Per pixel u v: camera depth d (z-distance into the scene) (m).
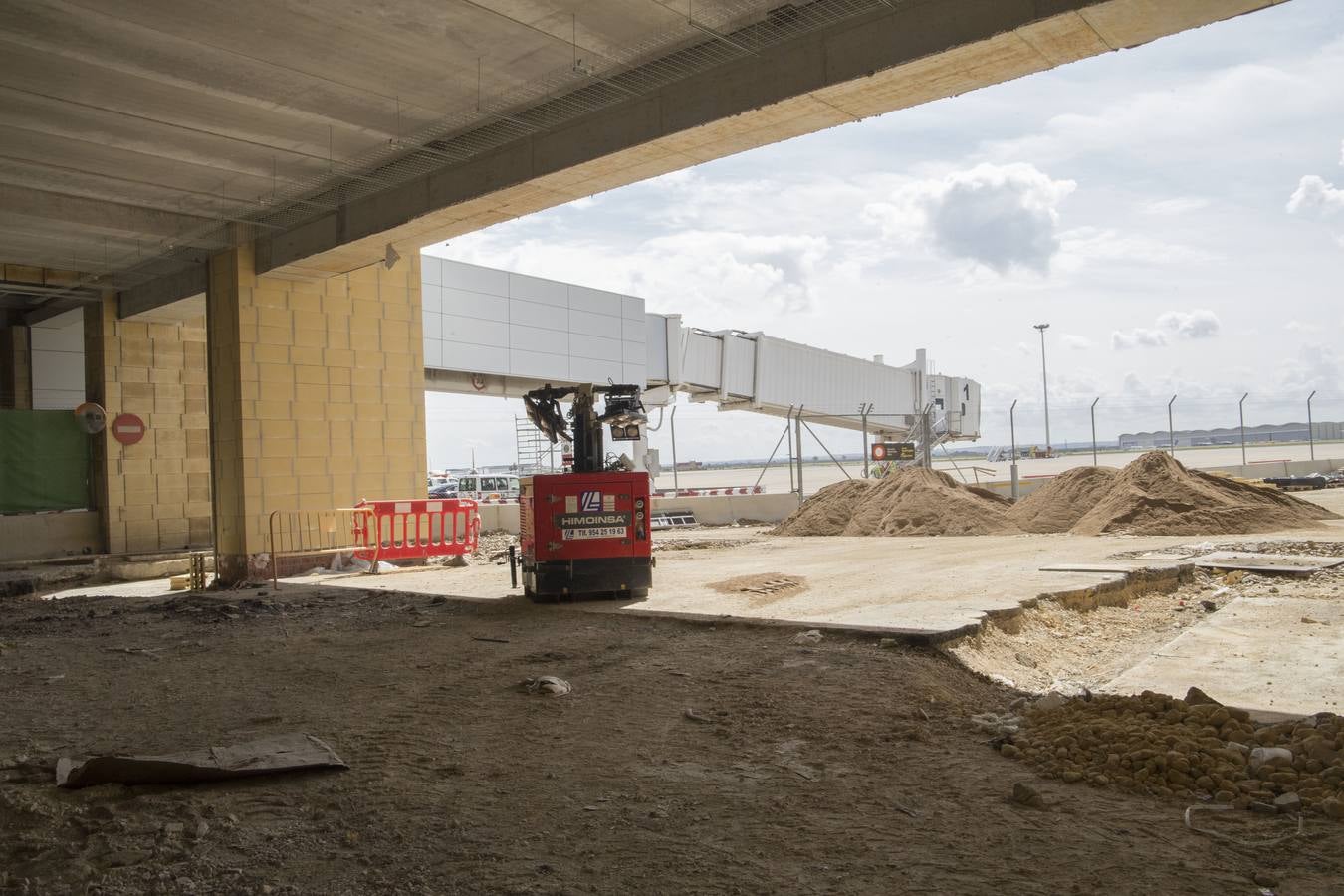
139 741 6.83
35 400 25.36
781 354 39.72
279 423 19.42
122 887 4.20
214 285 19.78
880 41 10.65
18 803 5.25
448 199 15.57
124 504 23.30
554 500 13.04
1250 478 36.12
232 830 4.85
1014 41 9.87
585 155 13.60
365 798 5.34
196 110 14.03
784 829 4.78
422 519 20.64
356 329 20.70
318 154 15.88
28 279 21.86
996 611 10.82
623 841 4.65
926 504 26.11
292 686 8.69
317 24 11.55
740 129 12.39
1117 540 20.91
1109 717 6.39
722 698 7.59
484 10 11.26
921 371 49.06
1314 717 6.30
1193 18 9.37
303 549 19.58
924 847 4.50
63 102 13.60
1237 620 11.22
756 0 11.06
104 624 13.54
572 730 6.81
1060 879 4.10
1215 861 4.28
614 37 11.96
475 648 10.20
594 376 31.58
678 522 32.06
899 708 7.17
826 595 13.13
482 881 4.20
